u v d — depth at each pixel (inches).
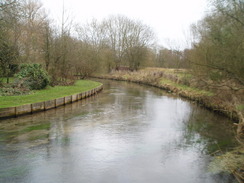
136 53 1904.5
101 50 1790.1
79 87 973.8
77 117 543.8
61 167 289.4
